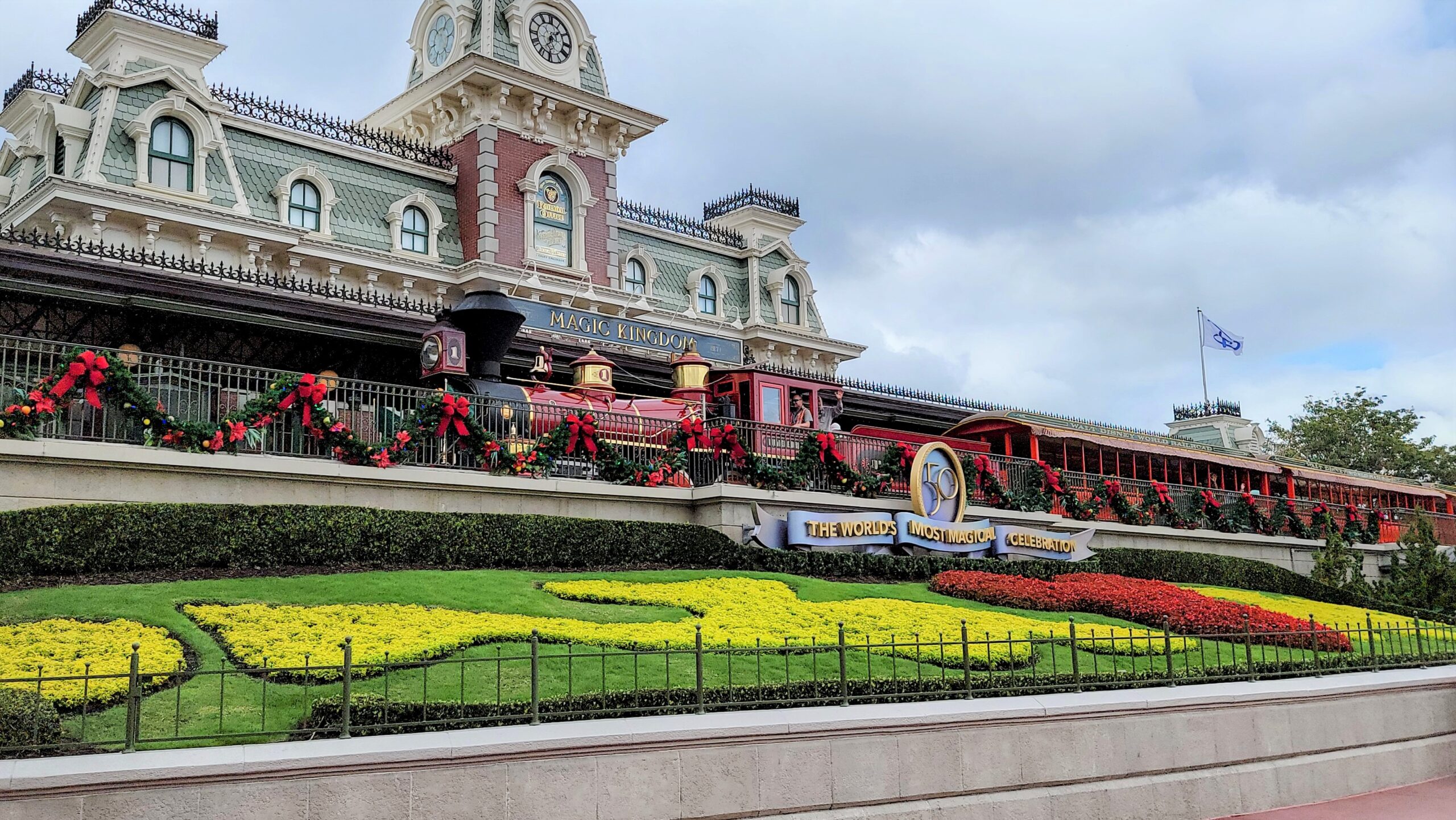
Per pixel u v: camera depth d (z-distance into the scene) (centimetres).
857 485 2333
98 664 1080
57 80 3284
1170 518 3083
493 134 3469
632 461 2059
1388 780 1484
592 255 3675
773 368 3139
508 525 1744
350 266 3158
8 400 1566
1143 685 1380
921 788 1102
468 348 2211
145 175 2812
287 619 1284
